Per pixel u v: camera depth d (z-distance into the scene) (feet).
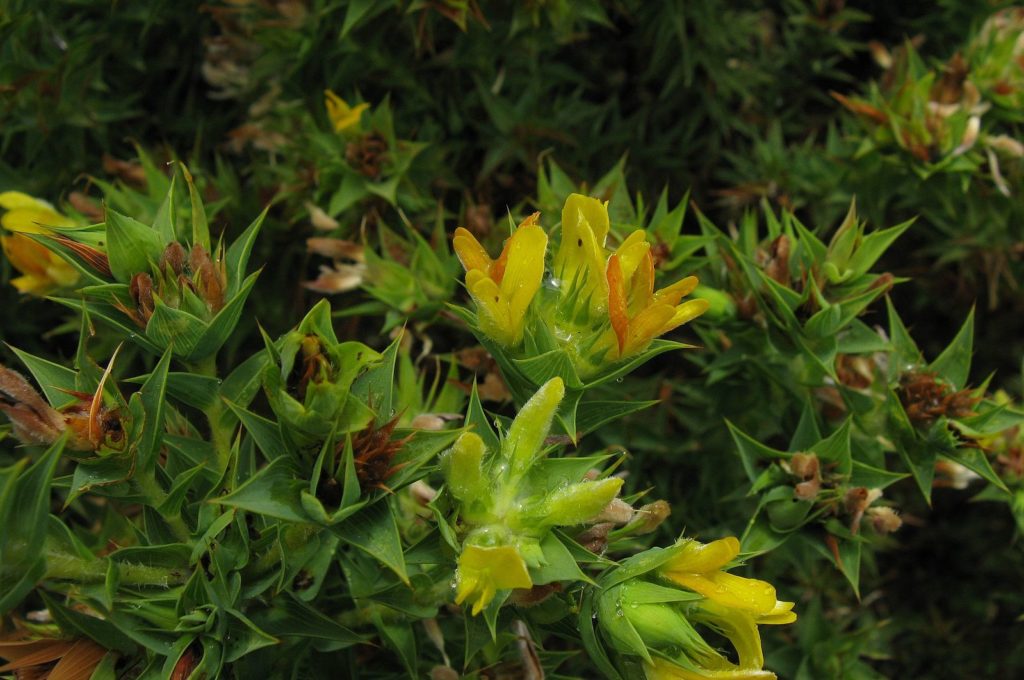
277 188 1.81
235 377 1.46
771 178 1.95
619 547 1.48
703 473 1.77
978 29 2.01
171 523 1.44
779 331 1.63
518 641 1.51
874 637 1.86
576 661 1.78
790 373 1.67
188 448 1.47
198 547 1.42
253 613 1.46
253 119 1.87
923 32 2.16
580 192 1.73
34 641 1.41
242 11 1.80
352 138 1.75
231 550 1.44
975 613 1.99
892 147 1.78
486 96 1.85
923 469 1.62
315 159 1.78
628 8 1.93
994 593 1.96
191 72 2.05
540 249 1.40
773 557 1.72
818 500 1.55
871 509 1.55
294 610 1.46
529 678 1.50
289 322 1.89
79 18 1.90
